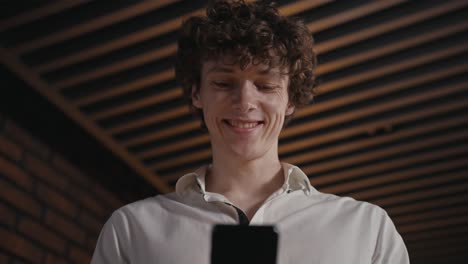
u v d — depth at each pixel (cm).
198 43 131
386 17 381
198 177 132
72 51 392
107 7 362
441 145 510
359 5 367
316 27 380
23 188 438
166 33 388
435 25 388
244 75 121
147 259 120
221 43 122
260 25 124
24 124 439
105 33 384
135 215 126
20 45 380
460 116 470
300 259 117
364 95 443
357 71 424
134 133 481
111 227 127
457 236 636
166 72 409
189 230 122
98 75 410
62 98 430
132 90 427
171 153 511
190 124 470
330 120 469
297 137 497
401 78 432
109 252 125
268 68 121
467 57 414
